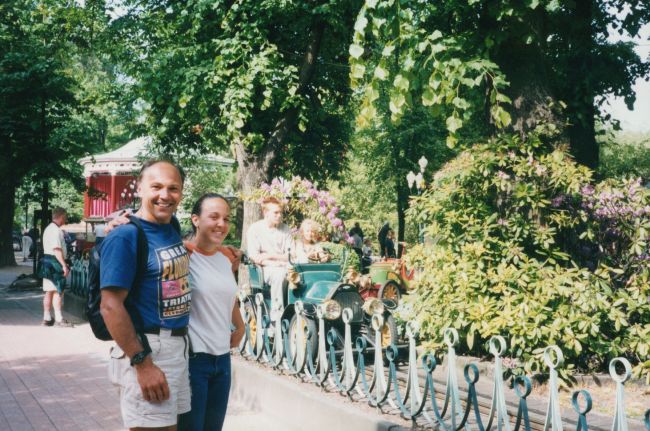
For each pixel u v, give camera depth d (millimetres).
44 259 13328
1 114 21500
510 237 7598
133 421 3404
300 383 6871
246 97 14258
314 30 15766
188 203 29828
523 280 7062
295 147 22922
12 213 30625
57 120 22047
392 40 7523
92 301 3449
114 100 20719
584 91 9930
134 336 3354
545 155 7891
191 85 14992
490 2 7719
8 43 22906
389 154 30906
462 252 7555
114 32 18891
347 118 23422
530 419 5453
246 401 7258
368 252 25688
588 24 9969
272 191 10297
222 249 4406
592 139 9992
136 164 36875
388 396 5660
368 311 7652
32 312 15758
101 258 3395
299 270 8188
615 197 7273
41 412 6871
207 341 4125
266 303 8594
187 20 16438
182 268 3598
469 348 7176
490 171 7535
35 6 23000
